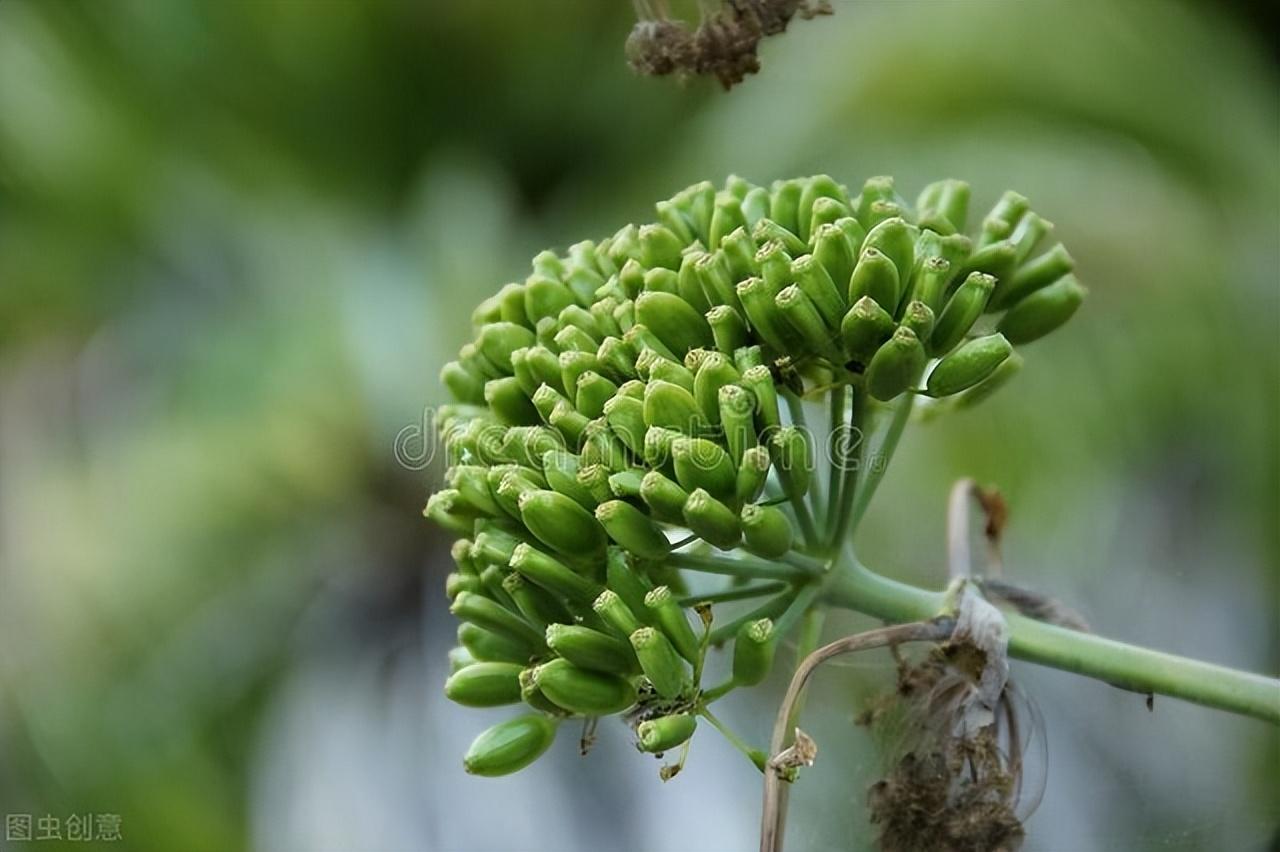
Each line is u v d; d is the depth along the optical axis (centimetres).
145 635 87
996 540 52
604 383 48
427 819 79
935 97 89
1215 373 83
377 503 88
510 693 49
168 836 83
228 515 88
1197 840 52
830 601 49
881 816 49
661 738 47
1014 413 79
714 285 49
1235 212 89
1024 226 50
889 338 48
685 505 48
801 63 93
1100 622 73
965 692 49
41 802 84
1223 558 79
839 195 49
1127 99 88
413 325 89
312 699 86
